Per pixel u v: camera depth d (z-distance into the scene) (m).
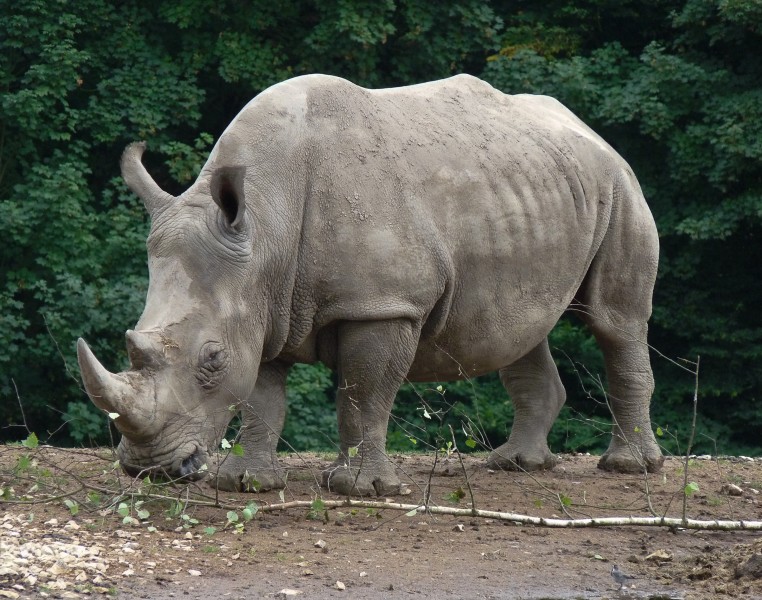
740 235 41.00
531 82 40.25
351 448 15.61
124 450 14.27
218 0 39.91
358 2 39.75
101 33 40.06
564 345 40.19
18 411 37.25
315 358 16.72
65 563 12.53
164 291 14.72
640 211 19.86
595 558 14.13
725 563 13.86
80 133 40.50
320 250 15.96
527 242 17.77
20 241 36.50
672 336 41.81
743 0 38.66
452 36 41.62
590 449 37.91
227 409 14.87
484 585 12.83
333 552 13.82
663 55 39.62
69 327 35.72
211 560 13.23
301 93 16.41
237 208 14.77
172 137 41.22
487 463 20.55
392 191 16.36
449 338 17.41
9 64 39.41
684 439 39.28
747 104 38.66
